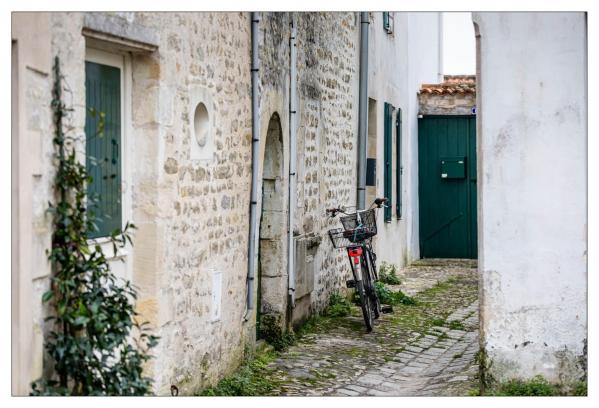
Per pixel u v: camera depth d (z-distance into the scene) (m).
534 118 6.40
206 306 7.00
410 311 11.93
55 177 4.70
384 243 15.20
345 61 12.11
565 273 6.38
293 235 9.61
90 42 5.45
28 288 4.39
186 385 6.58
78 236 4.74
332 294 11.55
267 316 9.19
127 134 5.96
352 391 7.63
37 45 4.50
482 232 6.50
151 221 6.02
